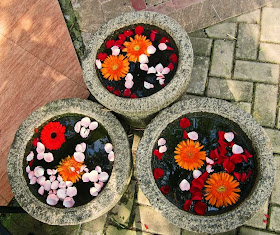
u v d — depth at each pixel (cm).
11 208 109
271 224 111
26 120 104
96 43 107
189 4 135
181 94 108
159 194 92
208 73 128
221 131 97
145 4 137
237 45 130
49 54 134
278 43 128
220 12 133
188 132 100
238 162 93
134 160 124
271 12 132
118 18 108
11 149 101
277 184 114
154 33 107
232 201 90
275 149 118
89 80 103
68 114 106
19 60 134
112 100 100
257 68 127
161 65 104
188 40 102
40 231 119
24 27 137
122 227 117
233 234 112
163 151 98
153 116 112
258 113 122
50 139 103
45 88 130
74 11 139
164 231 115
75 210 94
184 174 96
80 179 101
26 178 102
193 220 88
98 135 104
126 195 120
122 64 105
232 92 125
